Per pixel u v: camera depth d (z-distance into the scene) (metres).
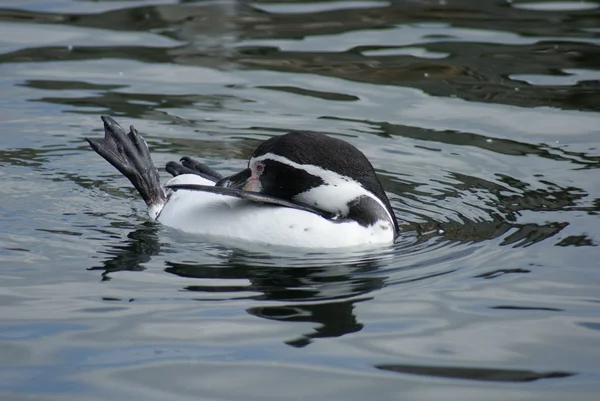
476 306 8.38
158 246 9.85
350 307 8.31
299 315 8.11
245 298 8.47
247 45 18.14
